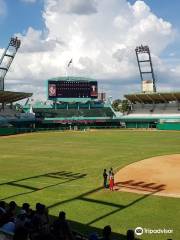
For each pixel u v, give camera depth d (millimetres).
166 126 135750
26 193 35000
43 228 16250
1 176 44156
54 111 154375
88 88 148875
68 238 16594
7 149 74000
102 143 85188
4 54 141625
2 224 16828
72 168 49594
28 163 54656
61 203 31297
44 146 79188
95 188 37094
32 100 161375
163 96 144125
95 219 26844
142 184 39062
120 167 49938
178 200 32188
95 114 155375
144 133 117938
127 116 152250
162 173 45344
